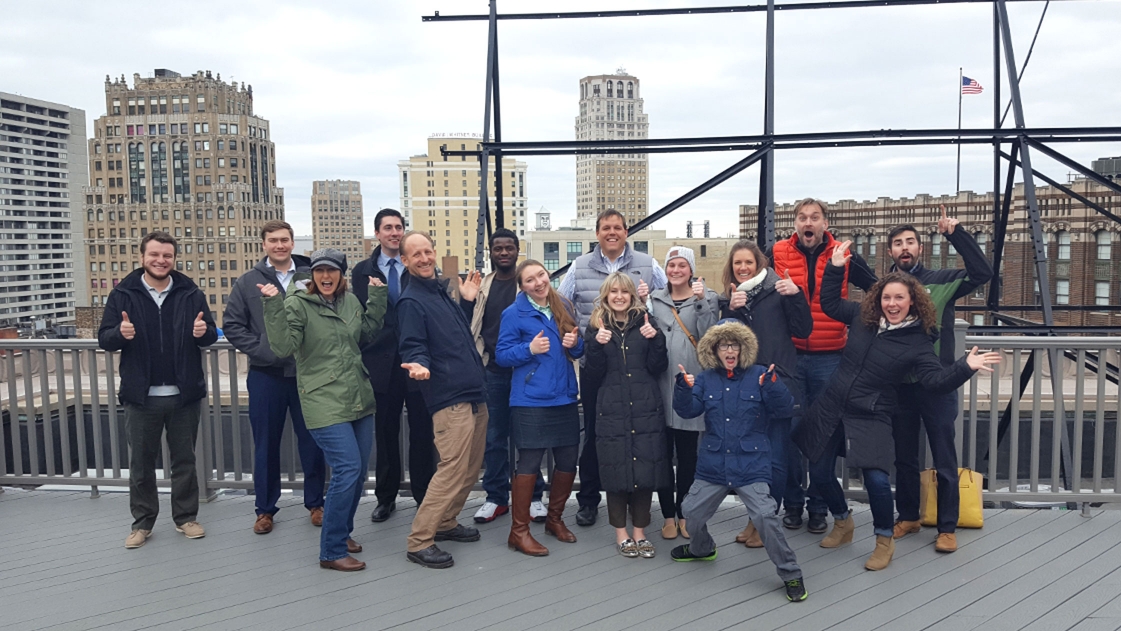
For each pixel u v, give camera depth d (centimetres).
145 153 14988
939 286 452
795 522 471
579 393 497
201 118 14875
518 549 443
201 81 14925
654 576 407
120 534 477
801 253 474
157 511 467
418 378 405
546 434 436
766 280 438
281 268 490
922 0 853
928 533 456
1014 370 468
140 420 450
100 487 569
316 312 420
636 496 433
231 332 467
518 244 499
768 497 386
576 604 376
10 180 19188
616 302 419
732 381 396
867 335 415
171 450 468
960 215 5453
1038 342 462
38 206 19938
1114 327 847
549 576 409
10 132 19150
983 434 1164
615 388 423
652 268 506
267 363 462
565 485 454
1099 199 4416
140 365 445
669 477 449
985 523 465
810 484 464
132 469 457
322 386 418
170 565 430
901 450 441
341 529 421
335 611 373
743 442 391
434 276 431
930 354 405
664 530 463
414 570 420
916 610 364
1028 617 355
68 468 543
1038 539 441
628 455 419
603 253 502
